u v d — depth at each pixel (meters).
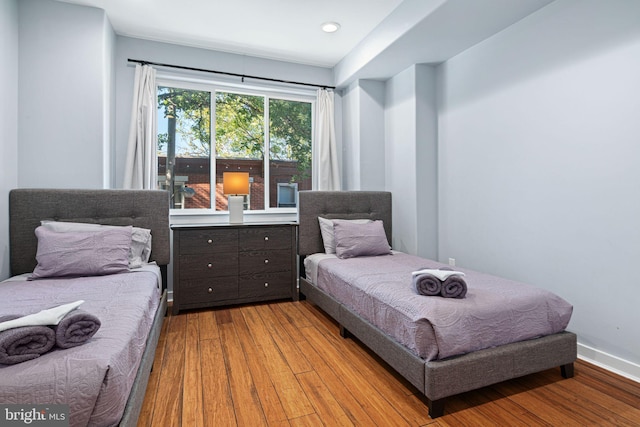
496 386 1.87
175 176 3.64
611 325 2.04
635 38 1.90
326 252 3.44
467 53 3.11
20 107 2.58
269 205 4.05
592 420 1.56
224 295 3.24
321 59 3.95
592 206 2.13
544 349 1.82
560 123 2.31
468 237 3.15
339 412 1.64
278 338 2.54
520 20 2.59
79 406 1.01
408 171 3.60
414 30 2.74
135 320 1.50
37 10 2.62
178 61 3.51
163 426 1.53
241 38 3.41
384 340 1.96
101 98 2.79
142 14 2.93
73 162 2.71
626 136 1.95
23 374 1.01
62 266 2.22
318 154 4.10
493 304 1.77
